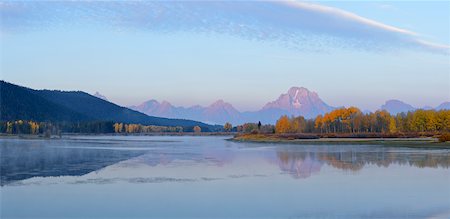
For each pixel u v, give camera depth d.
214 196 28.06
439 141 99.06
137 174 39.75
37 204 25.50
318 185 32.62
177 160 56.28
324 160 55.44
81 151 77.25
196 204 25.55
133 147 97.06
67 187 31.72
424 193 28.77
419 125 150.50
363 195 28.17
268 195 28.36
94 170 43.09
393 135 138.00
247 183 33.88
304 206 24.80
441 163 49.94
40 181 34.91
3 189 30.84
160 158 59.88
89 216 22.70
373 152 72.50
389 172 40.97
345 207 24.44
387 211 23.31
